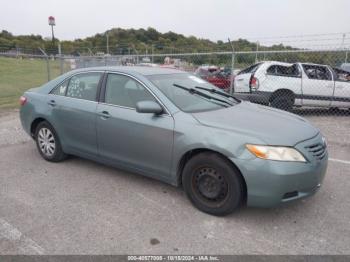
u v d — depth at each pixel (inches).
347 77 370.9
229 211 135.0
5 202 150.8
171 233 126.5
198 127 138.2
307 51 309.4
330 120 352.2
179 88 165.2
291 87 353.1
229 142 129.7
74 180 176.2
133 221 134.7
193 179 142.2
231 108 161.9
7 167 195.2
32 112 203.3
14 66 1310.3
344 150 234.2
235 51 343.0
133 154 159.8
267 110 166.4
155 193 160.6
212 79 433.7
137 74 165.8
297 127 142.3
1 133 278.4
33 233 126.0
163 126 145.9
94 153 178.5
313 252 115.6
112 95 169.6
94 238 122.9
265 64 353.4
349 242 121.6
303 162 127.0
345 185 171.6
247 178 126.7
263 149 125.0
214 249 117.0
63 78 196.1
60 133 191.9
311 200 154.5
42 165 198.7
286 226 132.2
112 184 171.2
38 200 152.9
